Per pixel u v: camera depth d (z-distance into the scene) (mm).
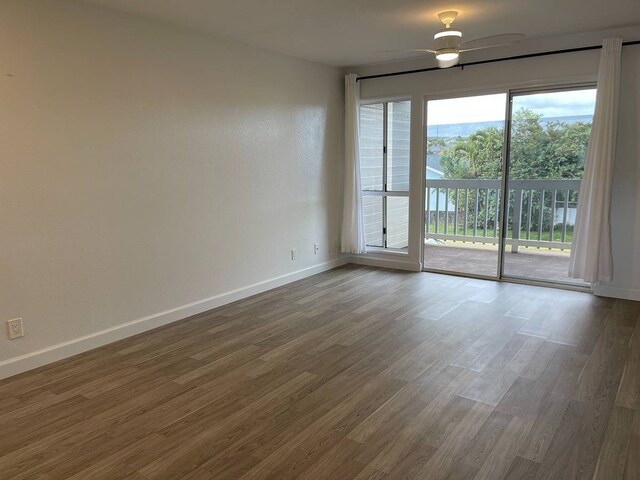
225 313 4199
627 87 4184
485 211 6191
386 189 5875
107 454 2176
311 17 3639
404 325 3828
